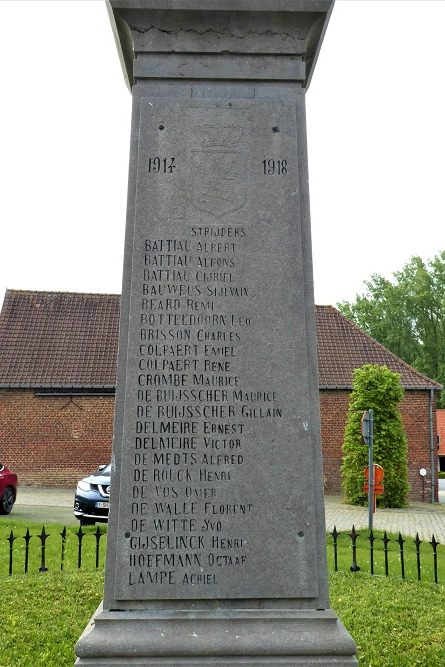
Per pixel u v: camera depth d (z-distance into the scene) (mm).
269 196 3938
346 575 7457
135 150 3957
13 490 15633
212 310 3787
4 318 25641
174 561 3506
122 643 3258
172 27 4102
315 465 3676
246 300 3812
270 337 3781
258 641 3314
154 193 3893
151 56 4094
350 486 20281
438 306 51656
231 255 3857
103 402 23703
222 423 3668
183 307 3777
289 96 4102
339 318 27094
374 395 20312
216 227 3881
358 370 21094
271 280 3846
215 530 3555
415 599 6312
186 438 3635
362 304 53875
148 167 3924
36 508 17016
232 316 3789
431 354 52125
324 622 3436
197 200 3904
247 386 3721
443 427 44469
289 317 3812
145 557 3496
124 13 4074
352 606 6023
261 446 3660
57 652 4734
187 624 3381
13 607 5855
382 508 19531
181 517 3551
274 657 3301
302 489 3631
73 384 23547
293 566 3549
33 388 23641
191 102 4012
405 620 5625
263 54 4129
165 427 3639
